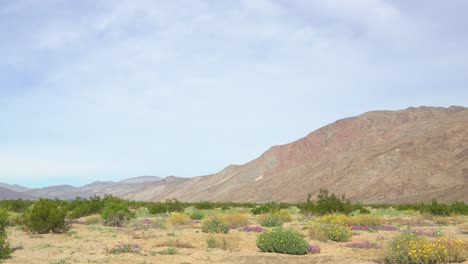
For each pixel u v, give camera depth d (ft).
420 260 47.50
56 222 76.13
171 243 62.18
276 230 60.44
